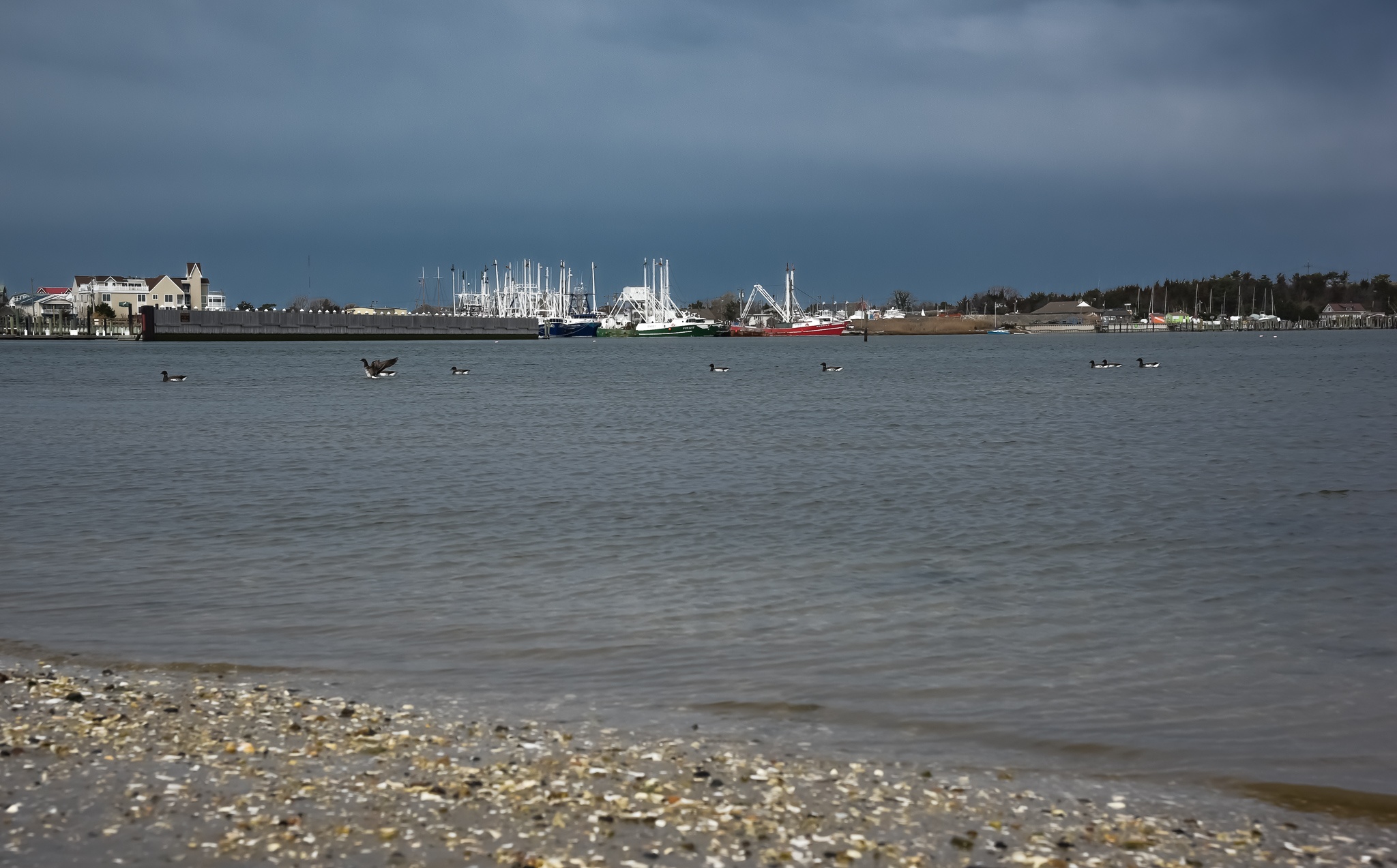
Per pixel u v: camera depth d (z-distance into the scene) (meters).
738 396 81.31
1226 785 11.81
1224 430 53.66
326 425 56.75
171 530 27.19
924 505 31.25
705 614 19.17
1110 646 17.23
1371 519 28.88
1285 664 16.31
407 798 10.68
